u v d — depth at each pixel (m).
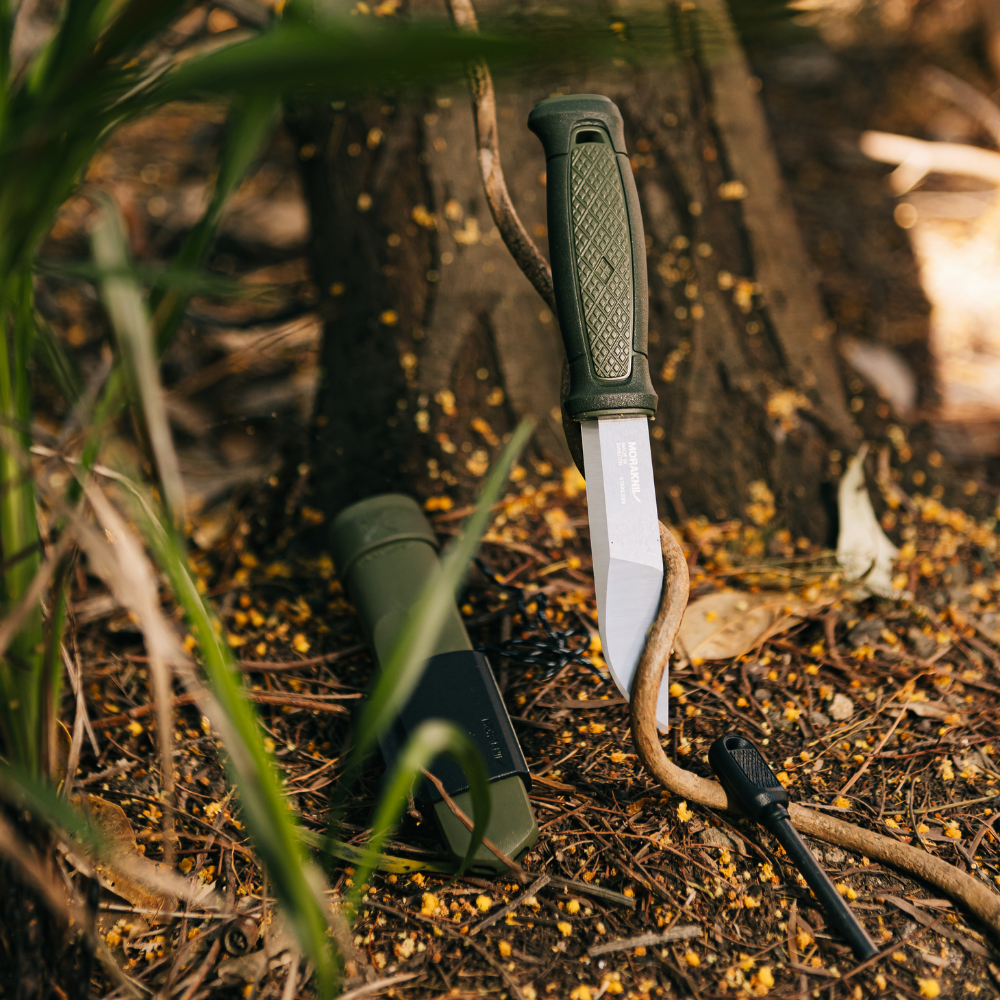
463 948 1.20
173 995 1.13
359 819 1.39
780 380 2.21
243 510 2.16
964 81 5.25
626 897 1.26
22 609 0.88
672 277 2.20
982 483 2.35
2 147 0.82
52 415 2.86
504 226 1.28
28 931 1.04
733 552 2.02
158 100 0.81
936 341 3.30
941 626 1.82
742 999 1.13
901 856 1.29
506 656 1.64
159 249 3.94
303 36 0.52
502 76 0.54
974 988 1.16
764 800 1.27
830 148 4.83
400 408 2.12
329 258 2.25
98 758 1.44
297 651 1.79
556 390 2.16
